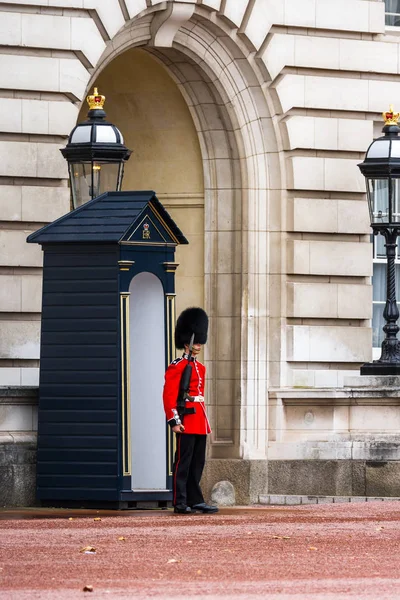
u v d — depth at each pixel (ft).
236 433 183.01
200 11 177.99
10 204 165.58
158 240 148.15
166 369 148.15
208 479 181.68
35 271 166.91
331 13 186.91
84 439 145.18
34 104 167.43
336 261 186.80
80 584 98.63
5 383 164.55
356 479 178.91
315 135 186.19
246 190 184.75
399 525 133.28
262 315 183.83
